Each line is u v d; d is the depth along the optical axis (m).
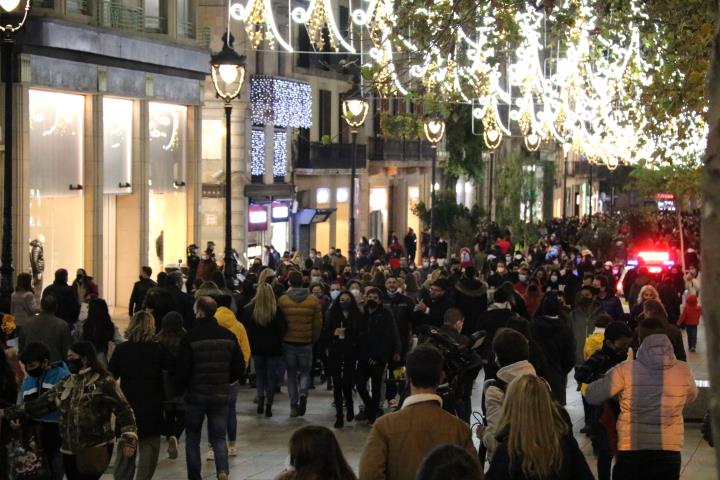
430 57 22.91
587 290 21.23
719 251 5.04
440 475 6.16
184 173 40.56
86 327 19.45
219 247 46.31
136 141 37.19
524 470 8.12
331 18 31.30
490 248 55.03
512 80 46.06
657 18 25.28
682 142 26.75
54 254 33.12
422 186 70.88
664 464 11.42
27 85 31.27
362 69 23.58
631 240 63.03
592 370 14.67
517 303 22.77
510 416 8.28
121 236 37.38
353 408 21.09
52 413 13.55
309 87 52.09
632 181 109.31
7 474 12.68
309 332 20.75
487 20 26.64
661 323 11.82
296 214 53.72
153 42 37.03
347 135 59.38
